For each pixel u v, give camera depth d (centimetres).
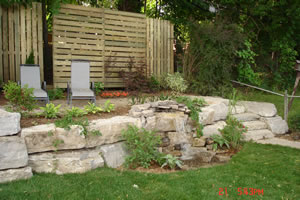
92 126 459
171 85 898
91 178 390
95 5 1267
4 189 333
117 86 978
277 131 714
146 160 470
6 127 388
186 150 568
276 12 1190
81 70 741
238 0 1192
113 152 479
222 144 575
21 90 488
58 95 793
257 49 1327
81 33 890
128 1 1220
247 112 778
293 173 432
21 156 376
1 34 767
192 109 634
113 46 962
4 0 739
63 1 844
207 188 373
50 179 375
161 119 564
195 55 1007
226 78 969
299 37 1359
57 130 422
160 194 348
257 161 489
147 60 1038
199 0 1220
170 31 1102
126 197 335
